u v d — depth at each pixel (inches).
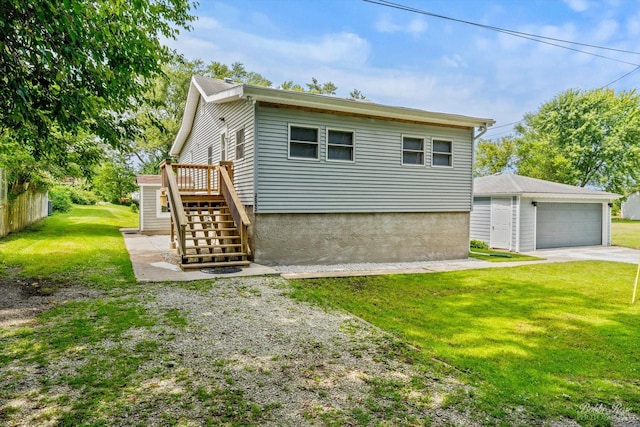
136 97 266.4
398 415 111.1
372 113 392.2
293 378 133.0
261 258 354.9
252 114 350.3
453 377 139.1
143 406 110.4
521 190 570.6
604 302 260.1
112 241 468.4
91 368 133.1
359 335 180.5
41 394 115.0
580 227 649.6
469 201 461.7
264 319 197.5
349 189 391.5
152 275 287.1
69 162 489.4
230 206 365.4
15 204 509.7
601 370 151.6
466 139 457.4
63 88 184.7
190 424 102.3
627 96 1218.0
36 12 161.6
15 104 172.9
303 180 369.1
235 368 138.9
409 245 429.4
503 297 270.5
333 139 385.1
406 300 256.4
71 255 354.0
